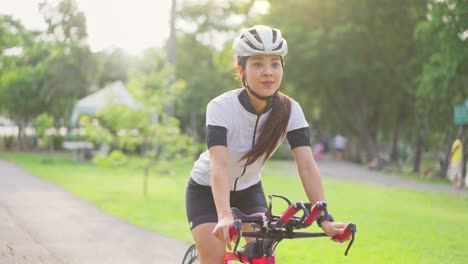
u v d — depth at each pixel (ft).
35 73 104.68
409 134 110.22
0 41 66.90
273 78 10.05
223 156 10.28
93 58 91.71
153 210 34.76
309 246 23.88
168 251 22.71
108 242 24.32
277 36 9.99
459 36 58.59
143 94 43.91
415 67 84.28
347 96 95.71
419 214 34.88
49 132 100.53
